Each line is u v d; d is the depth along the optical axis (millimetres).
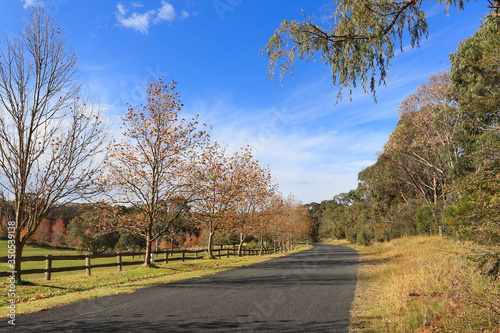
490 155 7633
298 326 5793
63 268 12695
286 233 48844
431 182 45812
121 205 18016
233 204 24250
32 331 5488
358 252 32969
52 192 11719
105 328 5691
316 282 11477
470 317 5203
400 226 40875
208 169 19094
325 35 6836
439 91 35938
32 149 11648
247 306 7512
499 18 7930
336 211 104438
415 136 41312
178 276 14078
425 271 9242
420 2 6508
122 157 17156
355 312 6793
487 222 6805
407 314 5984
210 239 26281
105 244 54031
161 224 20078
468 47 17750
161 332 5434
